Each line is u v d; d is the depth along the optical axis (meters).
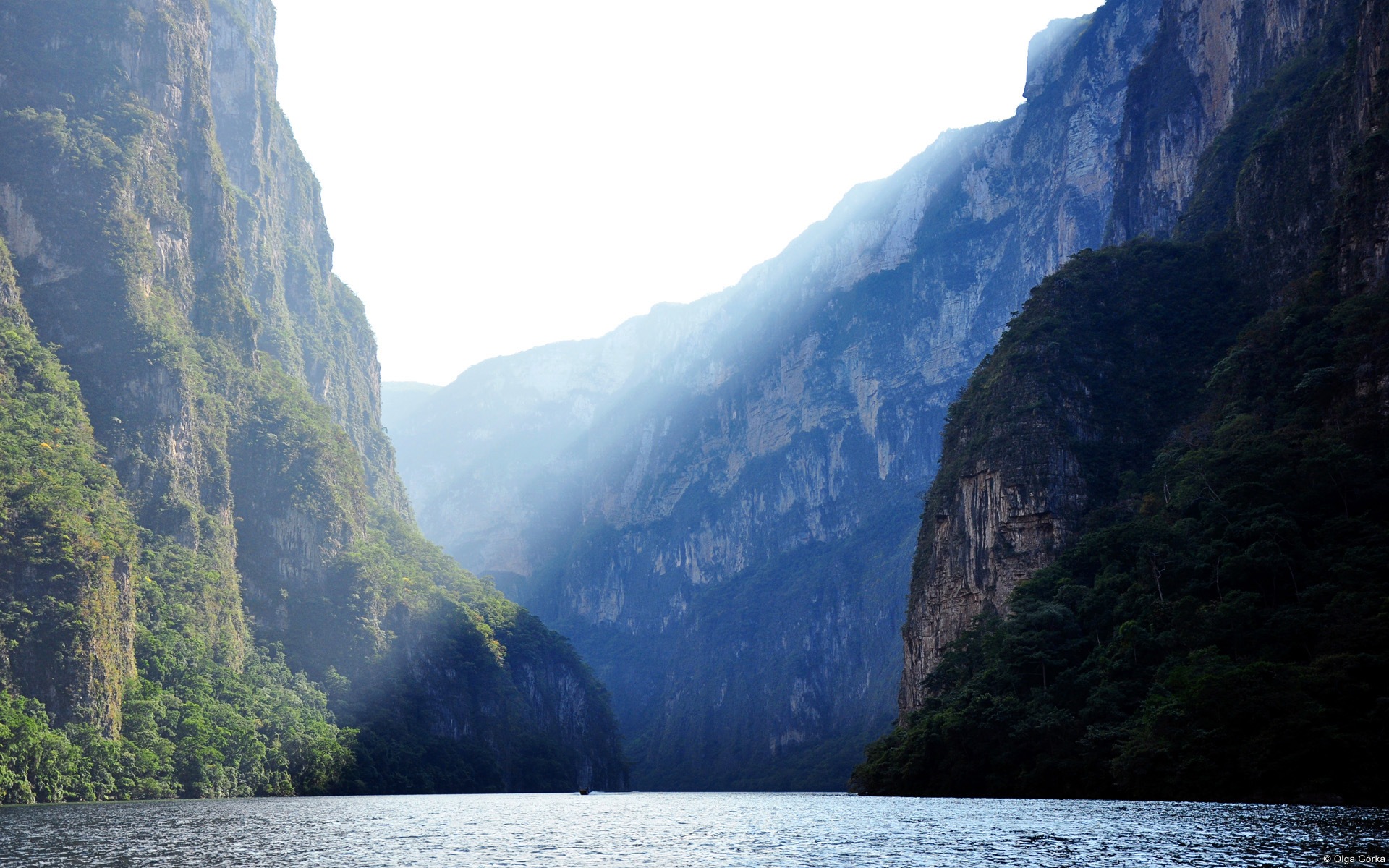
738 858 90.69
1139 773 114.50
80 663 181.50
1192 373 174.00
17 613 179.25
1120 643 129.62
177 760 193.25
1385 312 137.88
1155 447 170.00
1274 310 161.88
